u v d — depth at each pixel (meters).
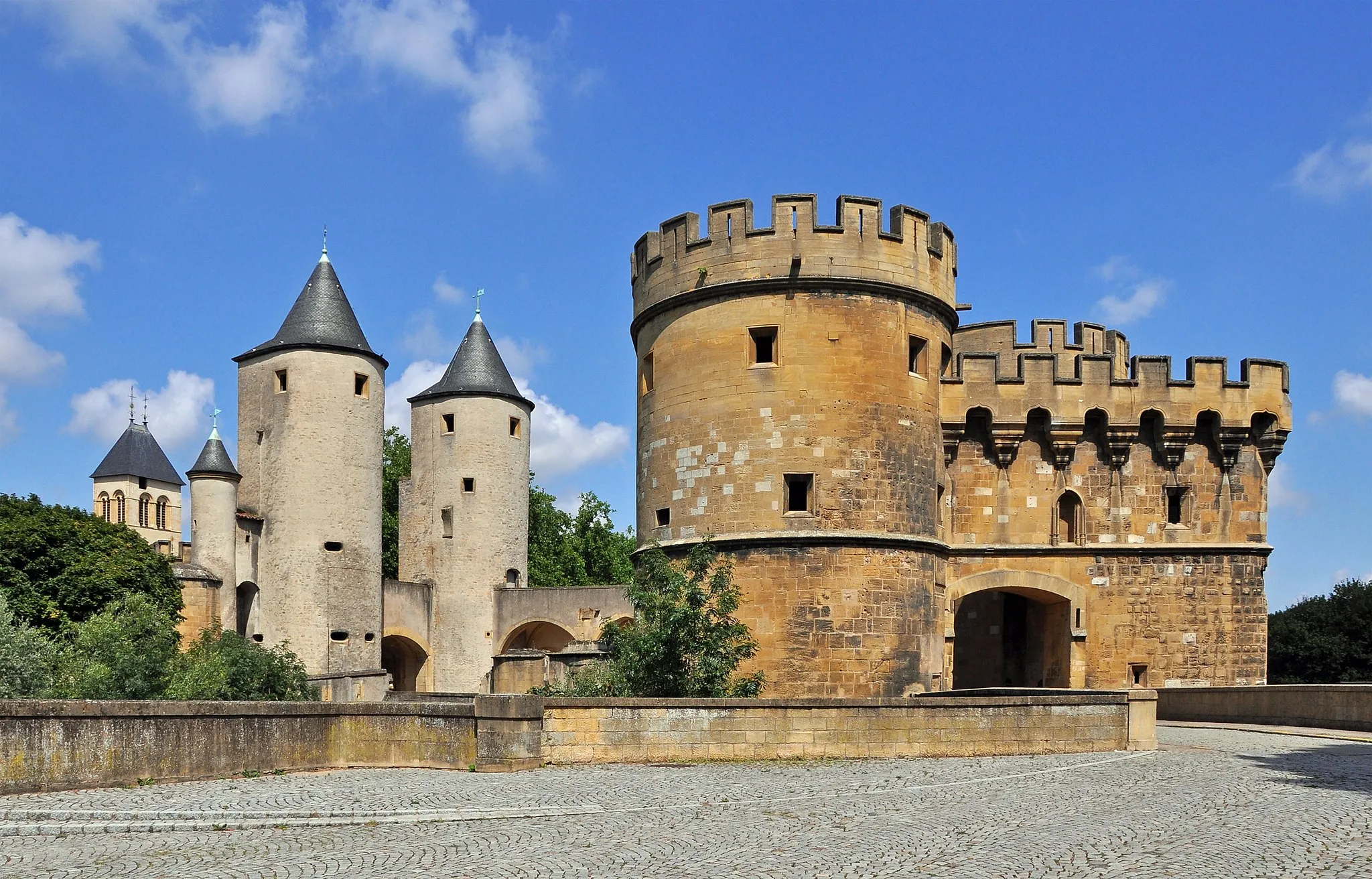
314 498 52.53
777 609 27.88
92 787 15.96
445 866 11.54
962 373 31.48
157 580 46.06
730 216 29.42
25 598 42.06
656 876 11.12
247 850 12.42
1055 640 32.16
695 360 29.59
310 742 19.08
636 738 19.44
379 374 55.72
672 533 29.58
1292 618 62.34
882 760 19.88
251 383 54.41
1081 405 31.75
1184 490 32.28
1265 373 32.47
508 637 58.59
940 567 29.98
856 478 28.28
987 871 11.23
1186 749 21.91
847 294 28.88
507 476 61.03
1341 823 13.41
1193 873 11.00
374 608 53.84
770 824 13.75
